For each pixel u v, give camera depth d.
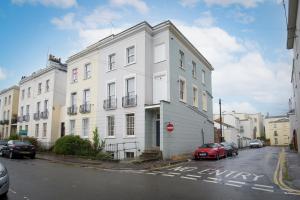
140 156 18.80
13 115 40.72
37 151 27.19
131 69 21.52
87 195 7.40
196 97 25.61
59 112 30.50
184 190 8.18
